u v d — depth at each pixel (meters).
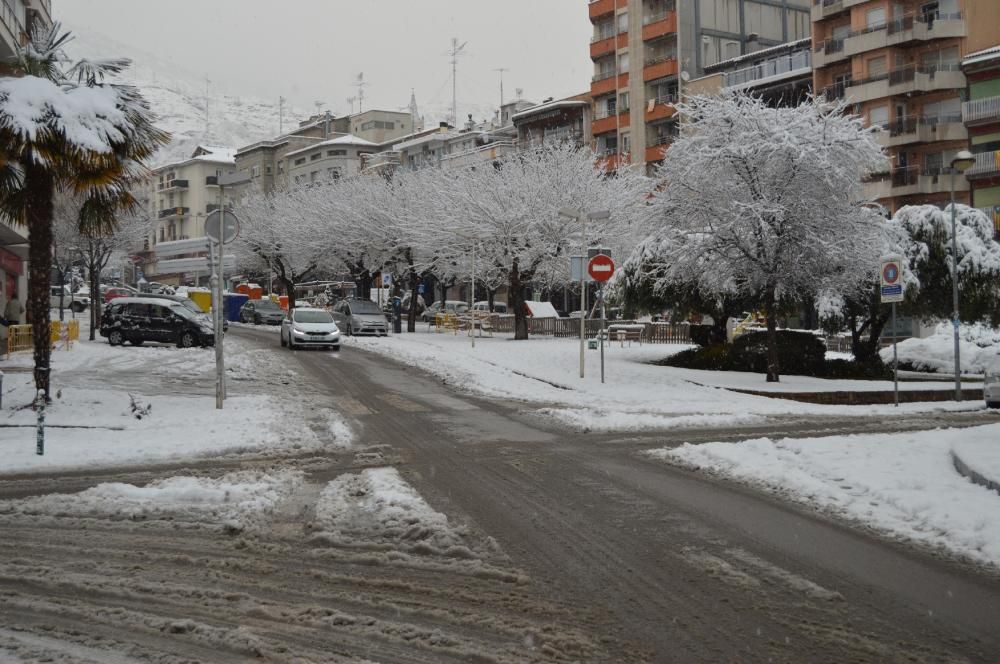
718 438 15.11
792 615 5.95
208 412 17.34
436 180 52.25
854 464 11.49
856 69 56.88
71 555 7.41
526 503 9.61
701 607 6.12
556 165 44.09
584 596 6.37
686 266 25.89
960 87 53.28
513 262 41.22
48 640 5.43
